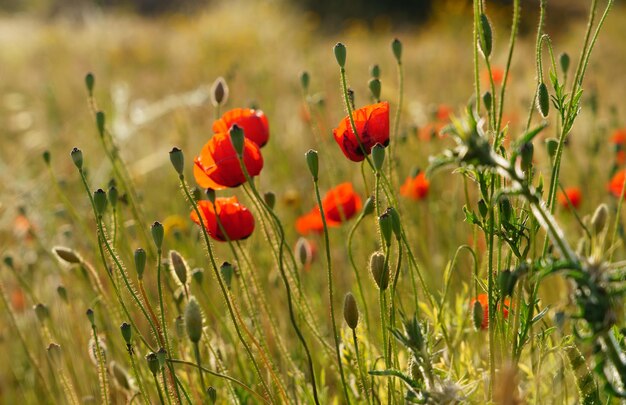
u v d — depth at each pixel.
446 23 15.41
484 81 5.42
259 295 2.40
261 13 14.21
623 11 14.17
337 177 3.72
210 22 13.41
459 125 1.39
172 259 2.18
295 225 4.19
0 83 9.68
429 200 3.89
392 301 1.98
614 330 1.78
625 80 7.18
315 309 3.20
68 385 2.46
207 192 2.06
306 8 20.91
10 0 21.95
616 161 3.65
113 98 6.25
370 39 15.25
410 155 4.18
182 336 2.33
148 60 11.84
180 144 5.12
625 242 3.34
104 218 3.38
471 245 3.09
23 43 12.95
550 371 1.96
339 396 2.52
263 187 4.70
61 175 5.06
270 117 5.22
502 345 1.98
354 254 3.37
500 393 1.45
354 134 2.08
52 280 3.64
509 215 1.84
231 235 2.19
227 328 2.64
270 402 2.29
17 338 3.38
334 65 9.20
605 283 1.37
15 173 5.08
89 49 12.40
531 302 1.87
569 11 18.02
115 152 2.94
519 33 15.43
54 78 9.70
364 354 2.33
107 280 3.18
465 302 2.53
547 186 3.41
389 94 4.62
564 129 1.88
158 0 23.12
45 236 3.98
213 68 10.27
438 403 1.69
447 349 2.15
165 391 2.04
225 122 2.47
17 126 6.95
